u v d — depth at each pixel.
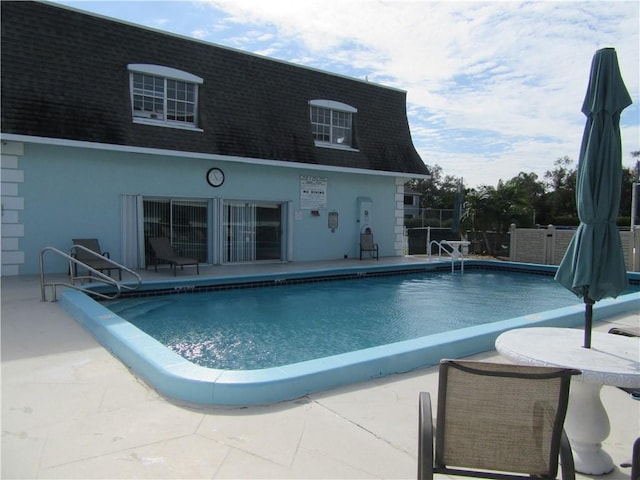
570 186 52.31
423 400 2.60
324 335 7.89
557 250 18.00
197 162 13.92
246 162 14.34
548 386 2.38
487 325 6.58
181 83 13.77
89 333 6.24
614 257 3.35
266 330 8.13
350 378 4.73
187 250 14.20
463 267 17.00
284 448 3.34
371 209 18.17
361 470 3.07
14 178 11.19
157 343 5.14
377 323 8.80
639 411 4.17
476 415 2.46
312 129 16.50
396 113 19.06
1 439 3.36
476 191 22.27
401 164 18.38
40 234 11.61
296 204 16.20
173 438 3.44
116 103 12.32
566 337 3.68
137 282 10.37
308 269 13.84
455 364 2.41
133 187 12.87
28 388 4.33
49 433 3.47
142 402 4.07
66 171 11.88
